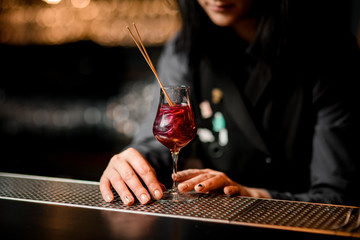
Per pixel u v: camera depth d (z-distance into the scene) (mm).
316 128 985
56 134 3018
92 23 2789
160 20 2557
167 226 566
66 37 2955
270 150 1029
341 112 961
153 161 939
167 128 681
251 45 1021
